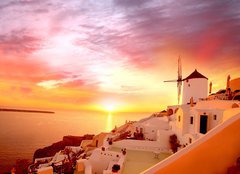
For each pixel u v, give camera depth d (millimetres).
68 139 58500
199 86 34375
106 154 20375
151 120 32188
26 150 67688
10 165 48156
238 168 3377
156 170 3404
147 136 27781
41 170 15766
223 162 3518
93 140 35719
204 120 19203
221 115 17625
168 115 35000
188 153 3488
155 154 20203
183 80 37062
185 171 3459
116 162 17875
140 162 18484
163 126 27922
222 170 3502
